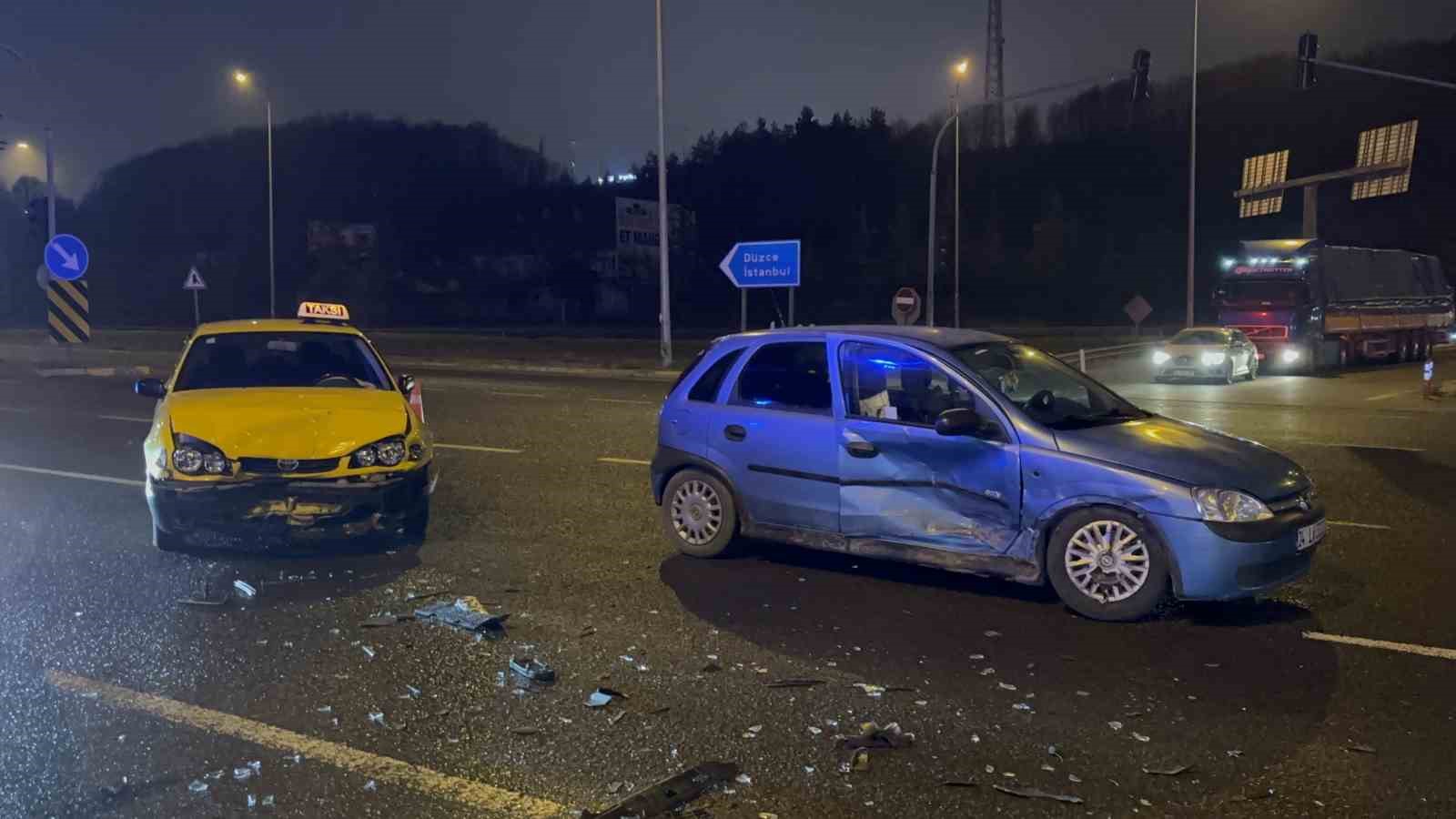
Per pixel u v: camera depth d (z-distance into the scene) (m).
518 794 4.17
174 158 88.12
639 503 9.99
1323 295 31.06
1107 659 5.72
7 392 19.89
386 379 8.93
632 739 4.69
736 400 7.71
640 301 75.25
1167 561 6.20
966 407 6.79
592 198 88.06
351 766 4.41
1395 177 33.22
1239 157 82.19
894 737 4.71
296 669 5.54
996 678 5.44
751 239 82.94
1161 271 78.06
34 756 4.49
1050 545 6.51
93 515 9.22
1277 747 4.62
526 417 17.00
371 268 76.12
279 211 84.38
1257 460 6.51
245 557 7.85
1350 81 78.31
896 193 86.12
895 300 24.73
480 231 86.38
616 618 6.45
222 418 7.63
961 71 31.95
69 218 87.38
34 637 6.02
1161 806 4.10
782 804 4.11
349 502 7.45
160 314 73.44
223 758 4.48
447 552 8.05
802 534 7.37
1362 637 6.08
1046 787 4.25
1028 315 72.06
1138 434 6.63
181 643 5.93
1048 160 88.31
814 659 5.73
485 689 5.27
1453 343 52.41
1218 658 5.73
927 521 6.84
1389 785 4.27
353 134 89.56
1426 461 12.78
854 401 7.19
